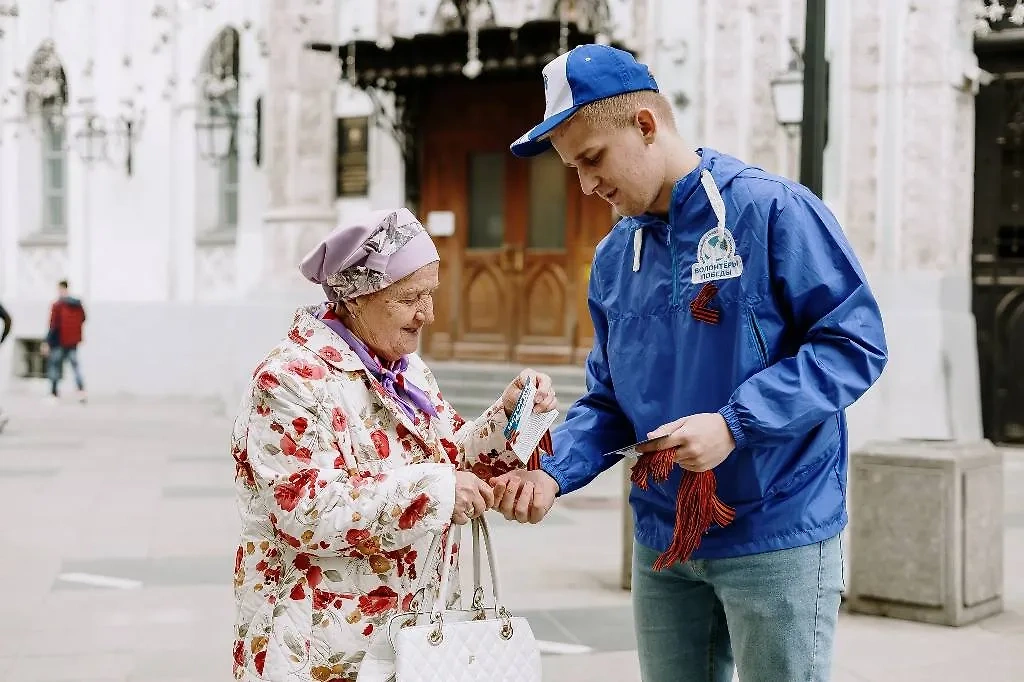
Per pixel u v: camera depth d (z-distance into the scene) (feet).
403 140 45.96
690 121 39.73
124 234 55.47
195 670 15.24
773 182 7.81
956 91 35.96
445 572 7.12
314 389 7.29
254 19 51.26
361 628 7.34
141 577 20.48
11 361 58.29
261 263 51.60
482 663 7.04
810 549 7.80
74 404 52.31
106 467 33.94
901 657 15.96
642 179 7.86
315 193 46.26
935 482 17.61
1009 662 15.75
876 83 36.01
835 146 36.78
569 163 8.05
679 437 7.27
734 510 7.59
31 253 58.03
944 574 17.57
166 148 54.39
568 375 41.24
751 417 7.30
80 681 14.73
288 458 7.17
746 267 7.71
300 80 45.88
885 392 35.32
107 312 55.36
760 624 7.84
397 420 7.64
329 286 7.61
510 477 8.18
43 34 57.31
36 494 29.12
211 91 50.98
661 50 40.11
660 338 8.18
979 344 38.14
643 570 8.72
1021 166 37.76
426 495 7.04
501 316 45.47
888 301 35.76
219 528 25.00
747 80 38.45
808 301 7.64
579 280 44.16
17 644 16.35
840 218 36.70
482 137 45.57
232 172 53.78
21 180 58.44
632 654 16.14
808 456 7.84
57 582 20.08
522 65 39.99
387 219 7.53
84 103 56.18
